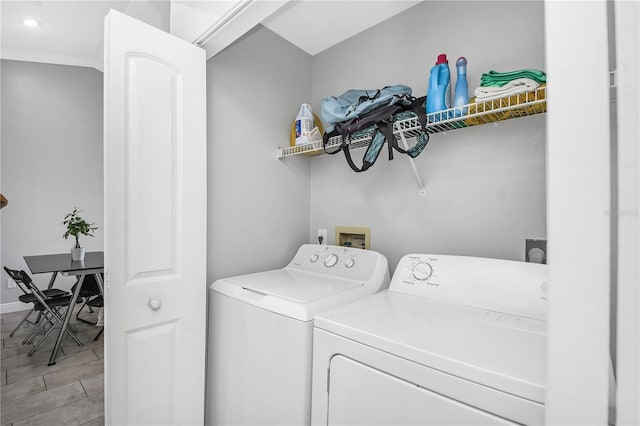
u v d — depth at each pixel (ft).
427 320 3.42
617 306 1.42
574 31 1.57
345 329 3.24
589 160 1.52
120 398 3.95
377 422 2.92
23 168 13.02
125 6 7.10
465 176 4.99
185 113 4.57
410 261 4.75
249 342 4.31
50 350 9.41
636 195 1.36
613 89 1.57
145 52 4.16
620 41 1.40
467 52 5.02
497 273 3.97
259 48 6.20
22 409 6.58
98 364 8.56
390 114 4.38
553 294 1.63
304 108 6.28
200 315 4.75
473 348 2.71
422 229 5.47
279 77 6.59
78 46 11.74
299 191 7.01
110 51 3.84
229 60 5.68
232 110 5.73
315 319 3.57
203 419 4.79
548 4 1.65
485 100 3.88
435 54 5.39
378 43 6.18
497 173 4.67
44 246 13.41
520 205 4.46
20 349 9.43
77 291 9.14
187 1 4.86
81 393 7.17
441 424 2.53
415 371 2.71
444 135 5.24
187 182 4.59
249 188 6.01
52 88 13.67
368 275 5.06
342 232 6.62
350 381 3.16
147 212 4.18
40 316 10.61
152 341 4.25
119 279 3.92
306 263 6.02
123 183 3.95
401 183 5.76
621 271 1.40
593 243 1.51
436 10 5.39
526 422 2.16
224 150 5.61
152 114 4.22
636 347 1.36
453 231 5.11
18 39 11.21
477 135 4.88
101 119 14.88
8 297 12.67
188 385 4.61
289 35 6.59
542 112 4.04
